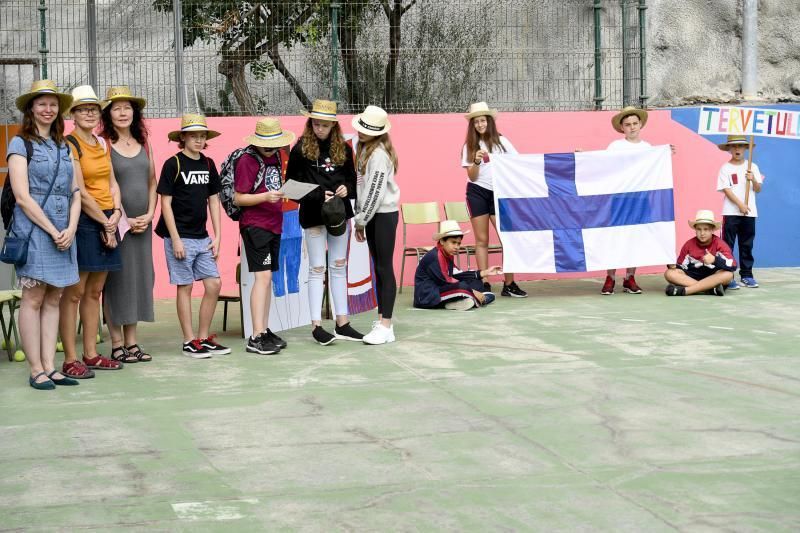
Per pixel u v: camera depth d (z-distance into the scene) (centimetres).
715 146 1379
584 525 435
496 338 888
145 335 942
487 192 1142
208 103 1308
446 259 1082
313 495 477
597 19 1384
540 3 1381
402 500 469
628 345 847
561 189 1146
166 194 799
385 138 847
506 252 1146
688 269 1165
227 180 845
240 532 430
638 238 1162
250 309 877
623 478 498
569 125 1351
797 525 432
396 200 862
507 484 491
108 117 774
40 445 561
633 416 616
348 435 579
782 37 1580
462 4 1353
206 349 820
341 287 888
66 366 738
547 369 754
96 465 525
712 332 905
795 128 1197
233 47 1302
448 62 1348
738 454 537
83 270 729
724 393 674
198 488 488
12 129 1313
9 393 690
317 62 1316
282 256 923
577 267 1153
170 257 813
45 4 1341
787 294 1152
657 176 1165
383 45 1328
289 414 627
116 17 1357
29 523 441
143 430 591
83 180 725
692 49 1620
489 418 614
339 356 816
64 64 1301
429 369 759
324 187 840
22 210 673
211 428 595
